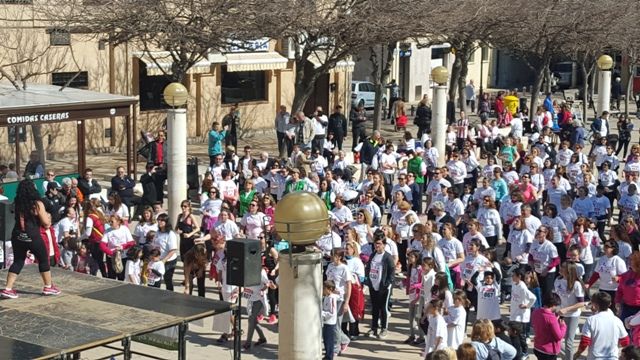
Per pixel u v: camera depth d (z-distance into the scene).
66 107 27.73
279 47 45.66
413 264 19.20
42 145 27.86
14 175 26.92
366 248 21.42
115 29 33.91
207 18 32.28
